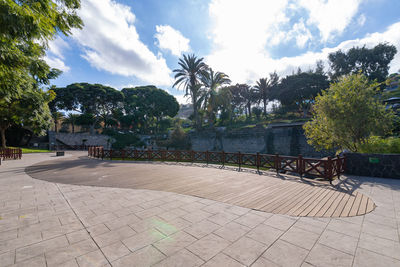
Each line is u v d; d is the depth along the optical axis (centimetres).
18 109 1808
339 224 333
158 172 910
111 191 566
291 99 3922
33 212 396
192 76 3444
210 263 223
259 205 438
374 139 939
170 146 3672
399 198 474
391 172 704
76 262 226
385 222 338
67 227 323
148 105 4916
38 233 301
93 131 4366
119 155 1605
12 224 335
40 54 612
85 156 2002
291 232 304
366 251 247
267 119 4322
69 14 507
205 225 331
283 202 457
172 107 5078
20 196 515
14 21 376
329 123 1050
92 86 4069
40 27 432
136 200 479
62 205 441
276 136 2733
